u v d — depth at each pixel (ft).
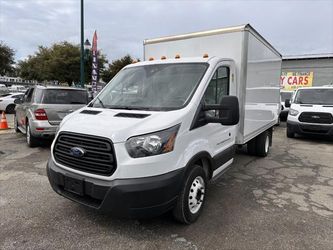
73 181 11.75
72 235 12.01
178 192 11.65
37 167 21.26
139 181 10.71
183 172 11.73
